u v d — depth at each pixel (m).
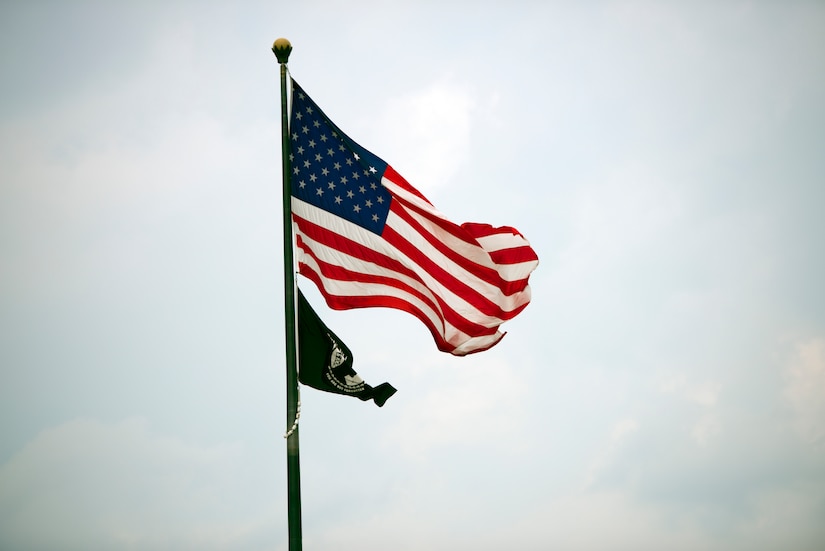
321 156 15.17
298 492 13.12
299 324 14.19
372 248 15.07
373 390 14.70
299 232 15.00
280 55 15.09
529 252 16.02
